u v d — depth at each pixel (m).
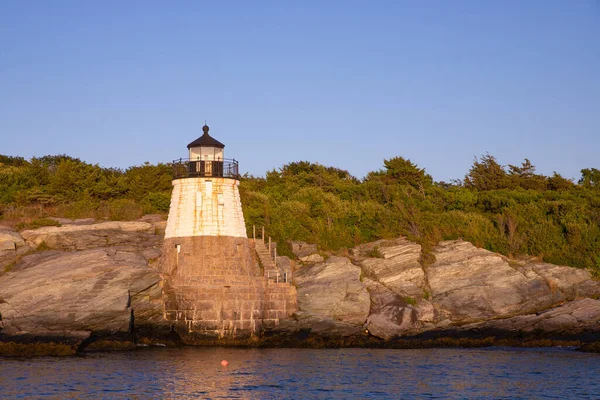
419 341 54.81
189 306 52.62
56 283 49.31
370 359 47.69
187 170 56.28
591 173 97.62
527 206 74.62
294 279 58.84
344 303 56.19
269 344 54.12
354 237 68.50
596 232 68.06
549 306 59.16
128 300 50.34
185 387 37.81
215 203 55.34
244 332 53.66
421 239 66.44
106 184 80.56
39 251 57.09
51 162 99.81
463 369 43.88
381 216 70.75
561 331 56.78
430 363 46.09
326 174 92.69
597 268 63.91
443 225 70.38
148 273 51.97
